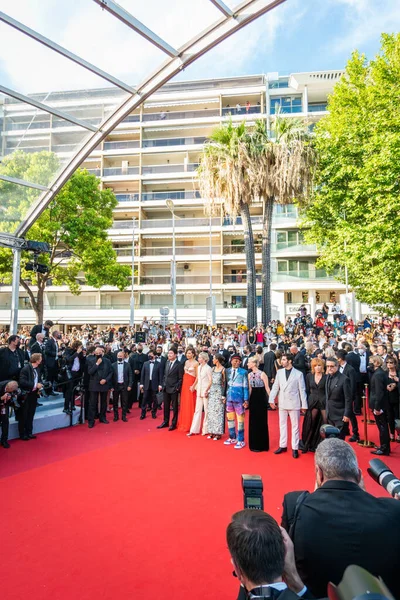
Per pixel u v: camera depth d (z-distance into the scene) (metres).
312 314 33.78
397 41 17.27
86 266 23.28
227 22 6.25
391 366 7.89
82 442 7.45
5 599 2.94
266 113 40.34
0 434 7.20
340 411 6.48
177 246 41.78
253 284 17.73
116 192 43.22
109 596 2.97
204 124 41.34
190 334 26.23
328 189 19.25
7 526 4.11
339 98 20.39
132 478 5.50
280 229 36.47
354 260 16.44
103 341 18.59
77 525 4.12
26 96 7.67
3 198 10.12
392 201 14.23
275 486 5.21
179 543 3.75
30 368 7.60
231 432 7.41
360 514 1.68
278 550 1.44
